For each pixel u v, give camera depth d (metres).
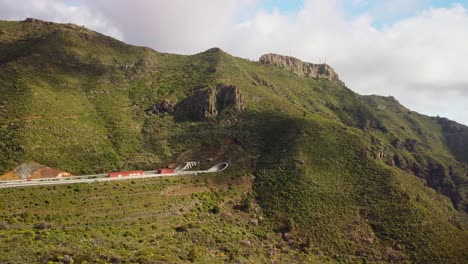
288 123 177.38
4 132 133.00
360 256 114.50
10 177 116.12
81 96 178.88
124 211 102.50
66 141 143.12
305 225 123.00
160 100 196.38
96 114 172.12
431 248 118.31
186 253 82.44
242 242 104.75
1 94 151.25
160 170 137.38
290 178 143.38
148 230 94.81
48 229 82.06
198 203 120.75
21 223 84.44
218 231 106.81
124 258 66.44
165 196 117.31
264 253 103.00
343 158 157.38
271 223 124.12
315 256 110.88
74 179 117.50
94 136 155.25
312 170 147.75
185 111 189.38
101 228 88.56
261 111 194.00
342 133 174.75
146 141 166.25
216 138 169.25
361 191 140.75
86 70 199.00
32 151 128.75
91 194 105.75
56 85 175.25
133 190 114.88
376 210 132.25
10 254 60.84
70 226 87.56
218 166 153.88
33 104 151.12
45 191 100.44
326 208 130.50
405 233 123.62
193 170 147.38
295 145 160.25
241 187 139.62
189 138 170.12
